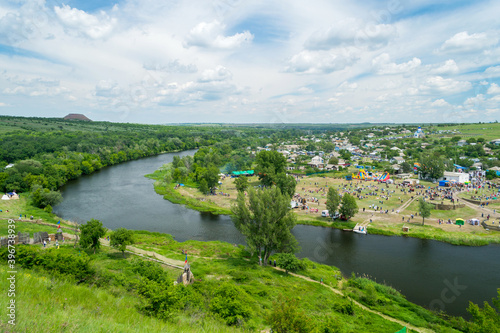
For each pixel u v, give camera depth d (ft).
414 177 531.91
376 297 165.07
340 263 220.64
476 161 581.94
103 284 119.14
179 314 96.63
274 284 171.63
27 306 57.52
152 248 226.38
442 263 217.97
